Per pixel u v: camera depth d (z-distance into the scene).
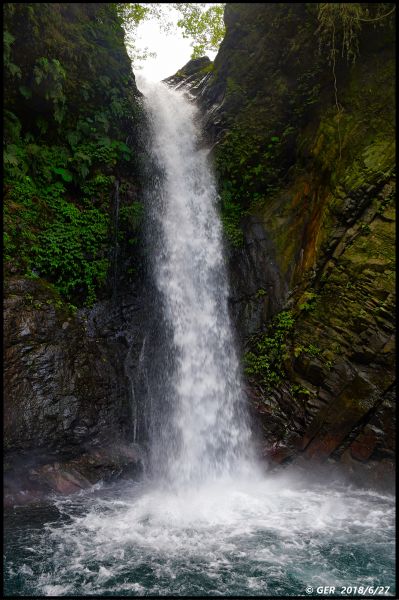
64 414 7.46
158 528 6.02
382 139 8.46
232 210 10.23
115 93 9.68
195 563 5.09
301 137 10.05
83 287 8.62
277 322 8.84
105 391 8.20
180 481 8.15
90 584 4.63
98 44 9.68
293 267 9.08
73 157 8.94
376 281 7.83
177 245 10.16
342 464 7.74
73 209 8.70
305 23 9.80
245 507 6.85
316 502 7.06
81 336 8.20
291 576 4.82
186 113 12.05
